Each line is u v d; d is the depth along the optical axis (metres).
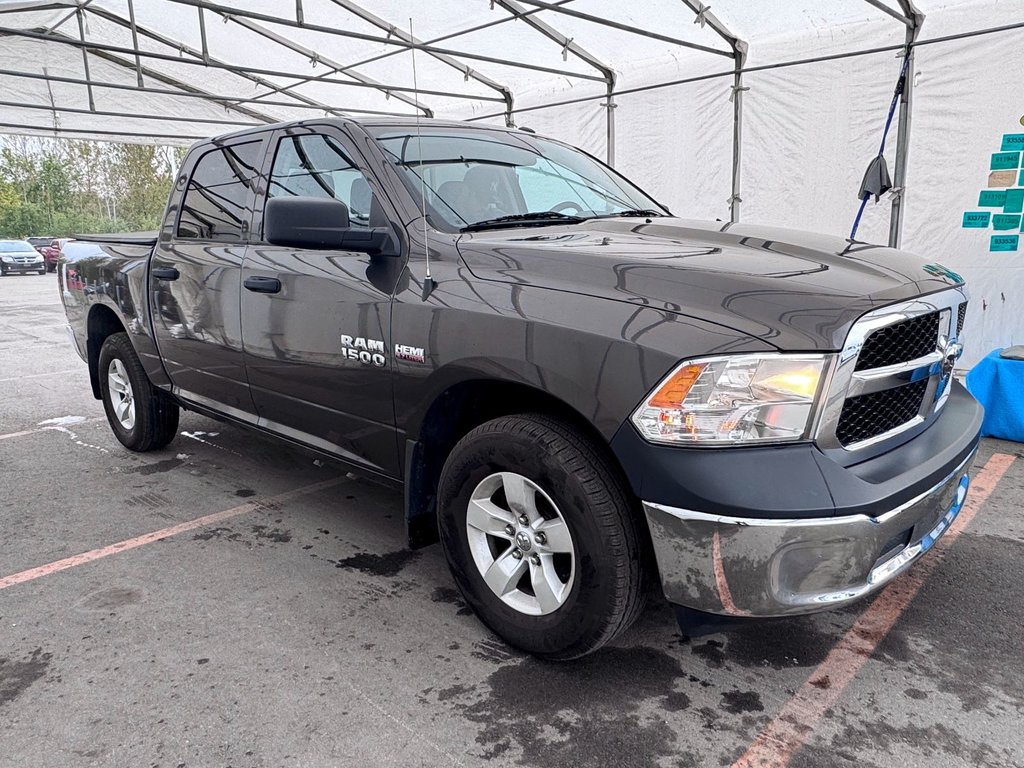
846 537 1.79
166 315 3.69
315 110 14.23
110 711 2.06
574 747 1.93
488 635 2.46
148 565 2.98
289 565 2.98
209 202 3.55
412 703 2.11
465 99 11.50
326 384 2.78
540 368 2.03
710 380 1.78
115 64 13.83
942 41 6.37
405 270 2.47
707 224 2.76
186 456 4.42
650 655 2.35
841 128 7.21
